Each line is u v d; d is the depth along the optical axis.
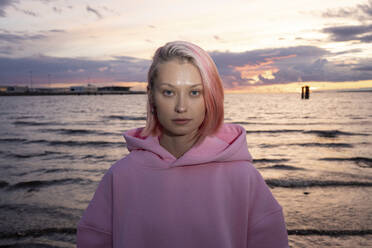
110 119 31.45
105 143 14.42
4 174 7.90
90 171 8.16
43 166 9.02
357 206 4.87
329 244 3.53
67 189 6.26
